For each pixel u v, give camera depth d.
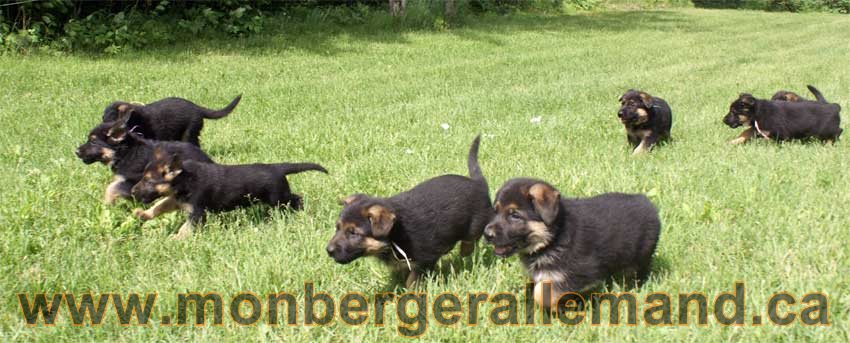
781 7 19.92
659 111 4.04
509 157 3.78
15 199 3.17
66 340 2.42
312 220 3.03
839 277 2.52
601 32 11.54
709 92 5.70
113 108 3.67
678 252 2.76
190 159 3.27
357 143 4.04
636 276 2.65
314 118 4.64
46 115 4.58
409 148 3.99
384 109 4.96
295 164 3.21
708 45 9.98
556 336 2.41
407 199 2.65
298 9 9.73
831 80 6.30
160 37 7.44
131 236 2.94
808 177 3.40
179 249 2.88
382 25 9.95
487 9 13.26
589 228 2.48
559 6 15.19
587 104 5.21
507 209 2.47
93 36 7.02
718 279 2.58
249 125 4.49
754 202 3.10
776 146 4.06
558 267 2.47
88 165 3.63
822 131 4.14
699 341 2.34
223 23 8.32
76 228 2.97
